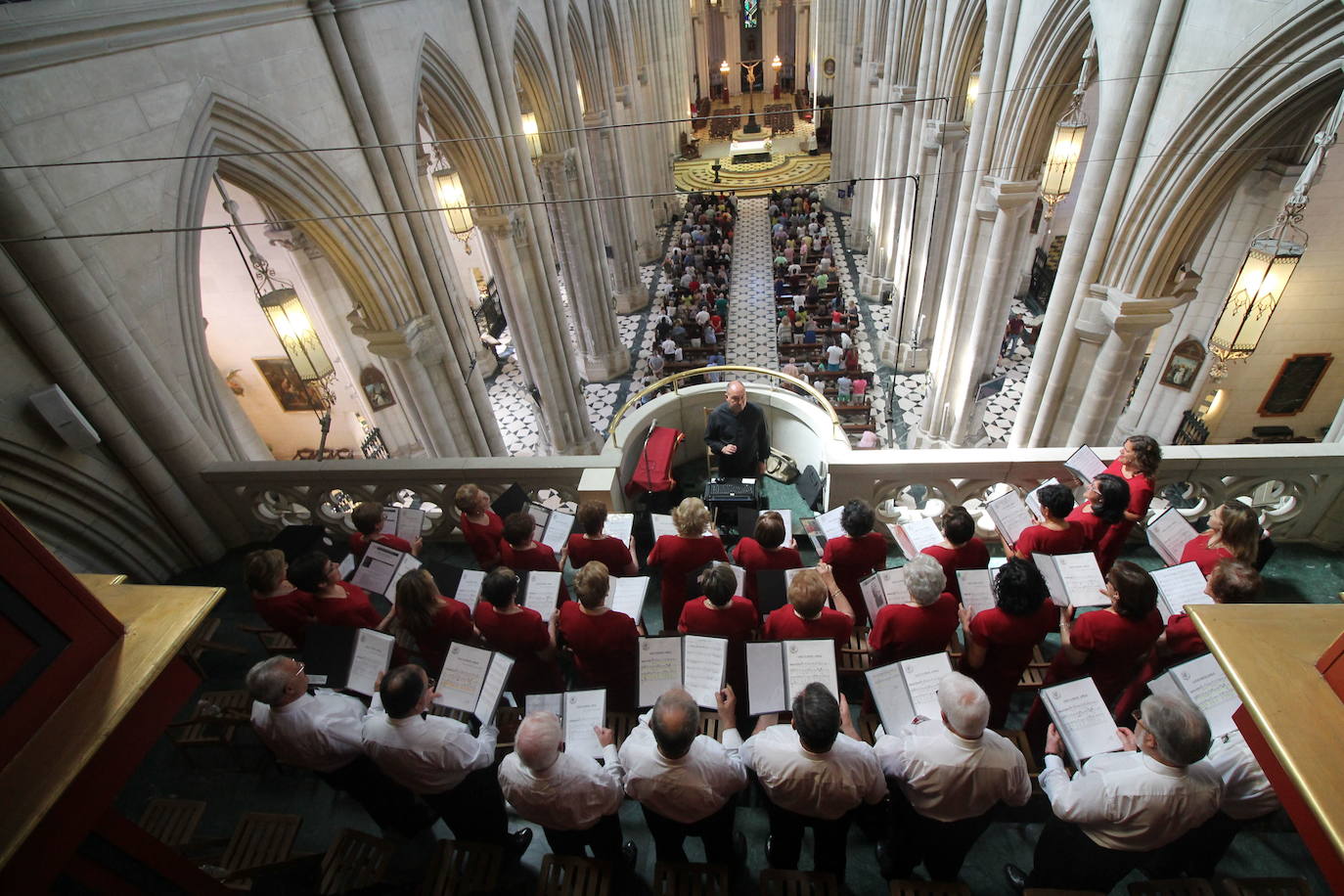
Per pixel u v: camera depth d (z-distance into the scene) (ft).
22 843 5.47
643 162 90.07
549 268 50.39
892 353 65.77
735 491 21.97
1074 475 20.42
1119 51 25.96
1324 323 41.86
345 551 23.39
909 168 59.88
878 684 12.29
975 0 42.27
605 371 69.41
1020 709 16.10
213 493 23.53
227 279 51.31
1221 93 22.49
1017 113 35.55
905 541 17.11
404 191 33.40
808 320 69.26
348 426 59.52
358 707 12.71
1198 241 26.76
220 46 23.80
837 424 22.67
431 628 14.47
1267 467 19.29
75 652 6.44
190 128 23.00
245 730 17.15
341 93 29.86
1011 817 13.87
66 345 19.54
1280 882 10.60
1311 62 19.90
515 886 12.88
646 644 12.90
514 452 60.34
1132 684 14.15
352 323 34.63
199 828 15.24
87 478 20.74
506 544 16.80
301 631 15.53
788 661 12.22
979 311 43.16
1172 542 16.55
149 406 21.56
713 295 75.97
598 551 16.99
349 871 12.44
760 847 13.93
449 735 11.72
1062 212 69.67
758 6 136.98
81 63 19.39
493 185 42.91
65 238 18.67
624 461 23.25
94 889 7.13
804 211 96.78
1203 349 44.42
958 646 16.30
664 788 10.62
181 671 7.25
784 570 14.85
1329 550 19.98
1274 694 5.26
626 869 13.41
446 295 37.63
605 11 73.26
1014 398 60.34
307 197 28.50
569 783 10.80
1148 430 50.21
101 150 20.12
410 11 32.91
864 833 14.05
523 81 50.65
